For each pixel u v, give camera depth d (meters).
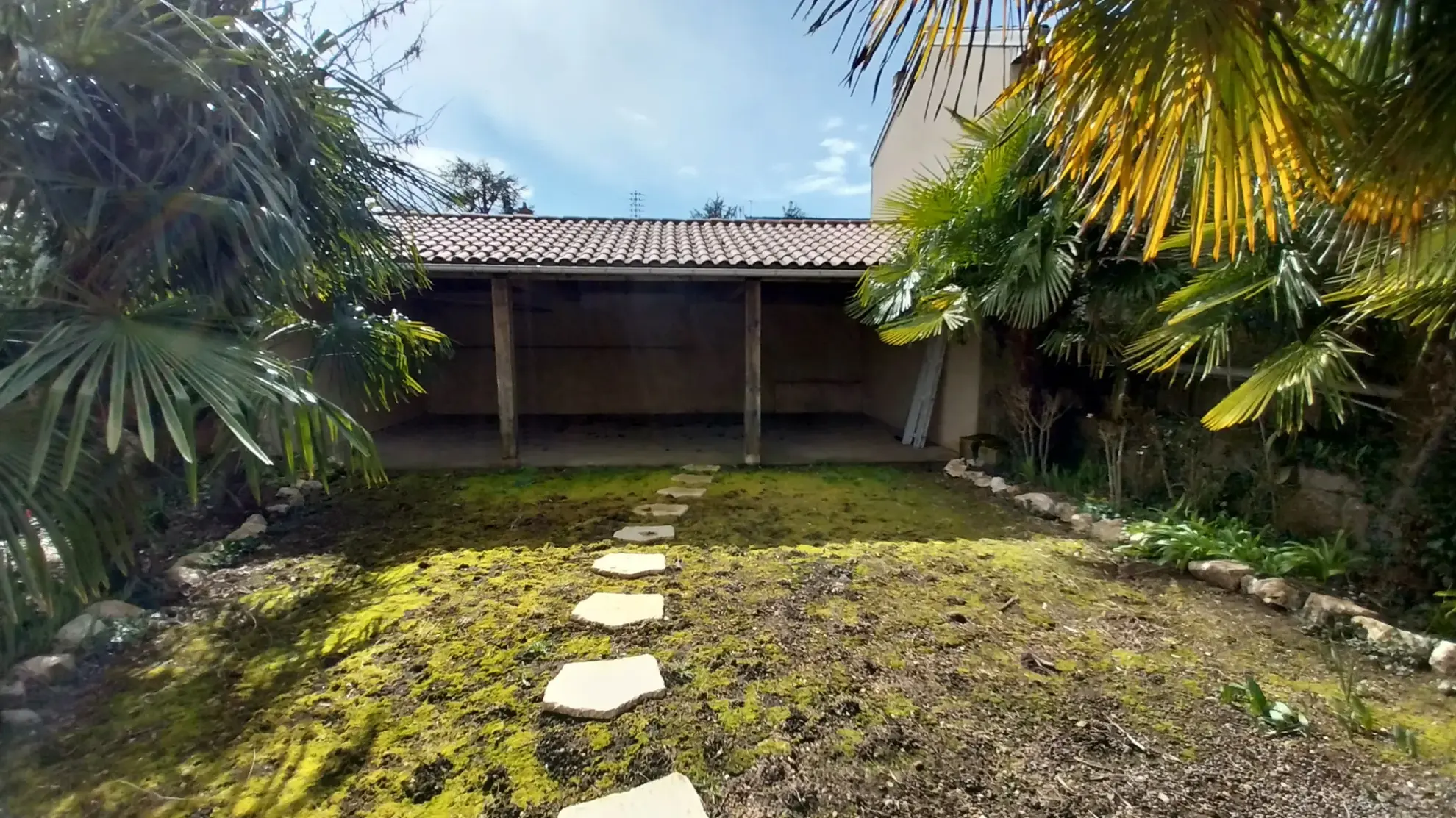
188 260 2.90
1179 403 5.44
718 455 8.00
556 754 2.22
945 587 3.71
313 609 3.43
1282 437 4.41
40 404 2.30
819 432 9.91
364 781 2.10
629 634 3.11
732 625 3.20
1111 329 5.34
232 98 2.76
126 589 3.42
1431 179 1.77
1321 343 3.32
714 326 12.02
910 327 6.32
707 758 2.21
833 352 12.20
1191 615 3.36
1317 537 4.16
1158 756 2.21
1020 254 5.34
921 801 2.00
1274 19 1.54
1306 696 2.59
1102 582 3.81
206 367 2.45
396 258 4.51
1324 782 2.09
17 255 2.59
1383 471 3.74
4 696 2.51
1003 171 5.45
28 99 2.31
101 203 2.44
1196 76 1.65
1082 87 1.76
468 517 5.22
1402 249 2.12
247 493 5.09
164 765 2.19
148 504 3.63
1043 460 6.23
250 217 2.65
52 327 2.31
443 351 6.39
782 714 2.45
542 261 6.94
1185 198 3.23
